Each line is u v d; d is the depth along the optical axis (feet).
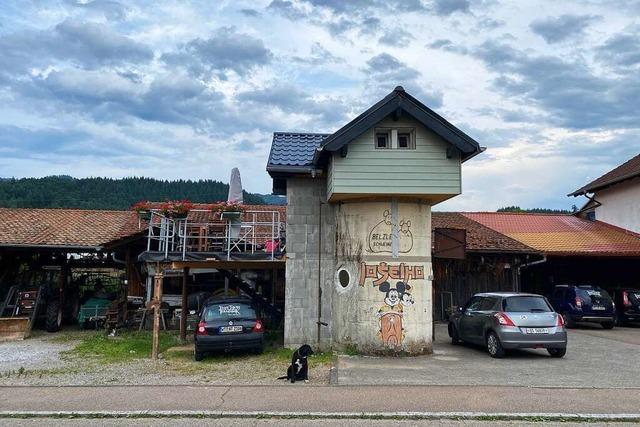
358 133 41.42
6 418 25.29
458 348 47.93
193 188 229.66
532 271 79.82
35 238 62.75
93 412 25.76
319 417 25.02
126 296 65.00
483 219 90.07
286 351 44.98
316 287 46.44
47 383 33.24
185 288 52.70
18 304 59.98
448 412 25.29
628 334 59.00
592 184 90.79
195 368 38.78
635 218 82.38
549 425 23.88
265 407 26.55
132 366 39.93
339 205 46.03
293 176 47.44
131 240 62.44
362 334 43.37
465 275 70.69
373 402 27.32
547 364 39.22
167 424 24.17
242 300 45.14
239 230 50.93
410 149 42.86
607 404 26.78
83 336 57.77
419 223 44.55
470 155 43.78
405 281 43.60
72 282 73.36
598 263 79.66
